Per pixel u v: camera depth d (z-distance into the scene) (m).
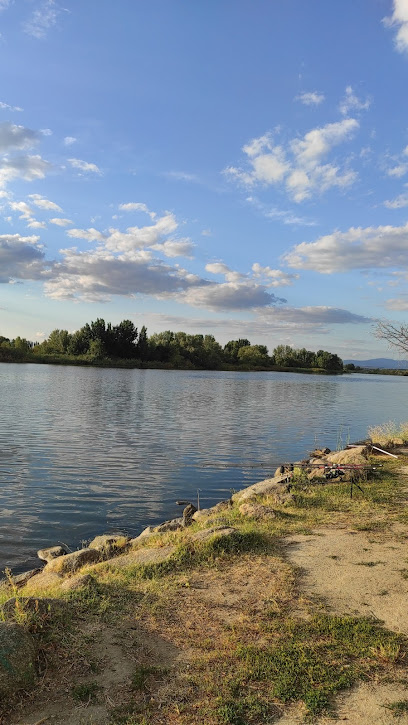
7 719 3.74
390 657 4.58
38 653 4.43
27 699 3.95
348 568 6.77
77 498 14.13
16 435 24.00
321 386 79.81
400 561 7.02
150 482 16.25
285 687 4.16
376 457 15.73
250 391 61.53
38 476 16.50
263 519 9.30
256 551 7.44
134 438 24.48
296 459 20.67
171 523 10.70
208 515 11.12
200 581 6.39
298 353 169.50
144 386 61.06
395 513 9.58
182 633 5.05
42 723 3.72
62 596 5.78
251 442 24.64
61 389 51.09
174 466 18.73
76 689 4.09
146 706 3.93
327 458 16.06
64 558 8.03
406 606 5.64
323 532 8.45
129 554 7.75
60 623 4.94
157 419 31.91
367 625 5.14
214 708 3.91
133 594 6.00
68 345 124.88
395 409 44.34
